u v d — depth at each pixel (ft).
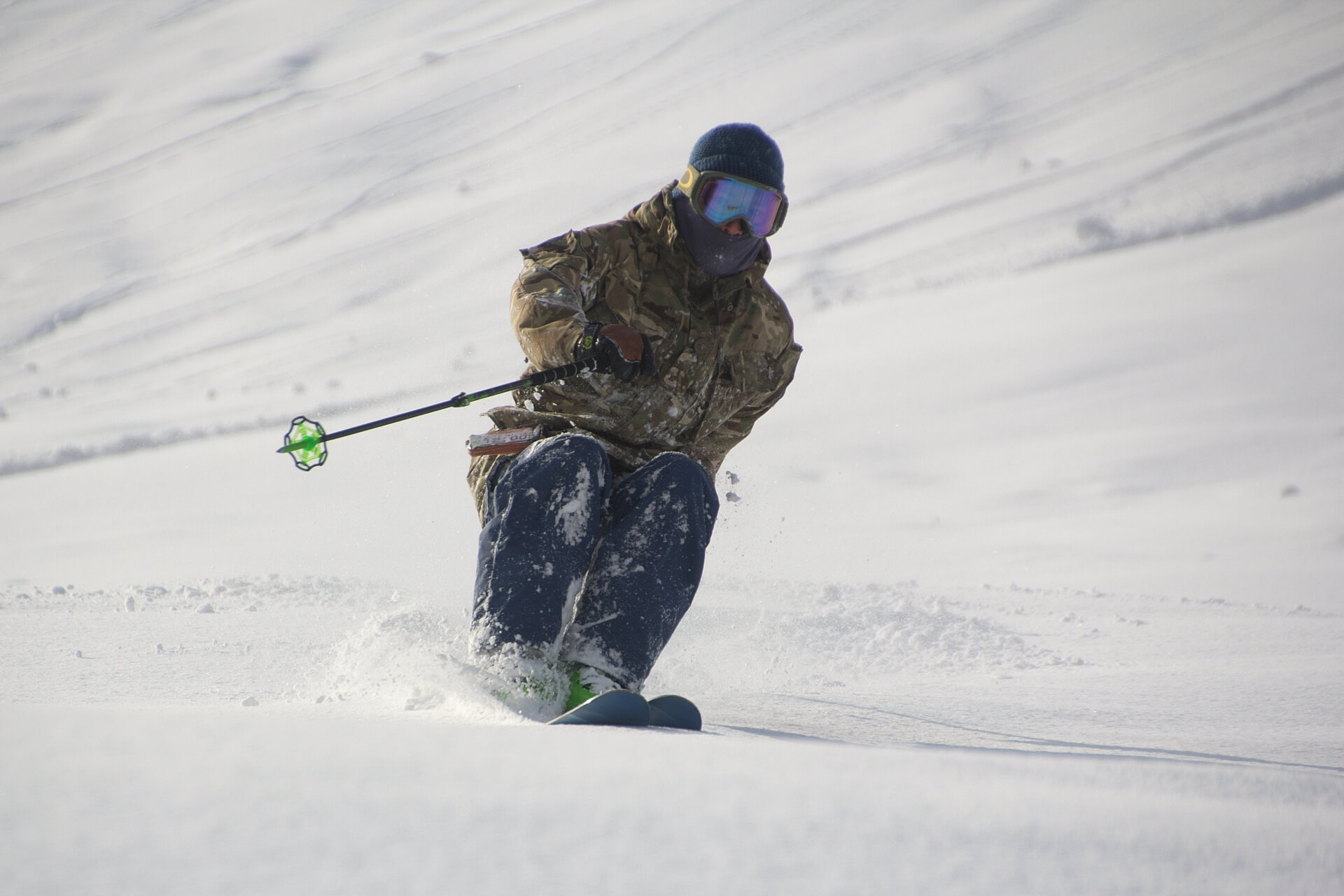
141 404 208.54
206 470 151.64
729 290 31.99
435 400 173.58
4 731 10.73
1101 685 40.34
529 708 24.16
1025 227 223.30
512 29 536.01
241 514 122.93
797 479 122.11
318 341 238.89
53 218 396.78
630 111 390.63
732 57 418.92
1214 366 143.74
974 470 121.08
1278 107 261.03
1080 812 9.89
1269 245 184.75
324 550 98.68
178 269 326.65
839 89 362.53
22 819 7.69
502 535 26.35
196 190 405.18
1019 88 326.85
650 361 28.35
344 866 7.12
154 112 517.14
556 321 28.94
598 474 27.37
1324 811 11.08
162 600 63.82
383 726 13.79
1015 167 267.39
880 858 8.13
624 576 26.91
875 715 30.91
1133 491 109.70
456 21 569.64
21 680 34.86
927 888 7.52
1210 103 274.16
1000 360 158.92
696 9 479.82
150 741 10.55
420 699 23.90
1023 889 7.66
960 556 91.66
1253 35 317.83
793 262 233.35
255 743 10.79
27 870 6.68
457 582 72.64
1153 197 222.48
